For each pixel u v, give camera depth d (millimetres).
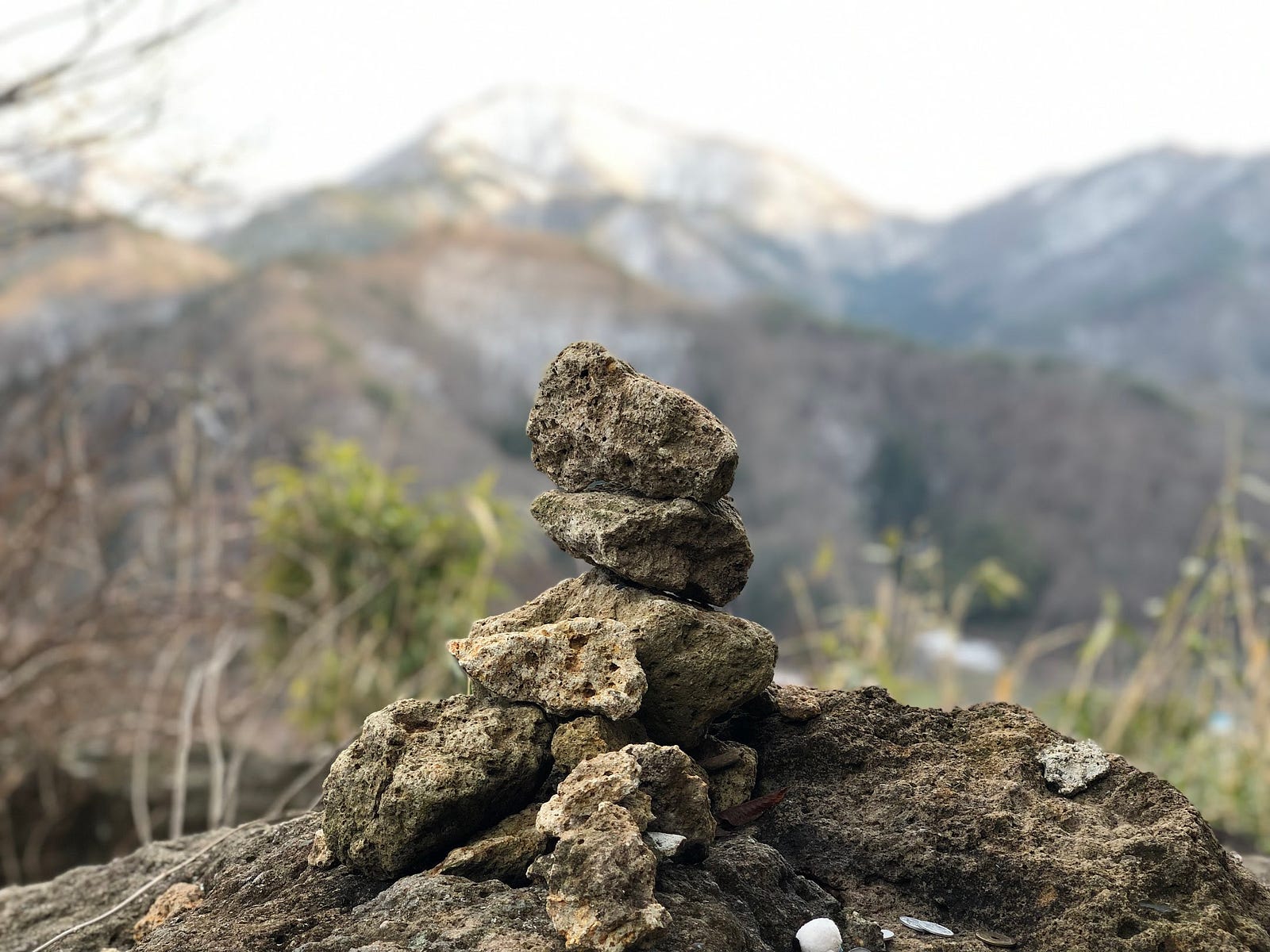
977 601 16188
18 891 2203
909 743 1952
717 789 1807
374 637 6625
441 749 1595
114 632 4941
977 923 1632
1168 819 1706
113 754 5277
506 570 7637
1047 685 8211
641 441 1726
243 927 1540
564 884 1343
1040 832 1700
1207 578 5777
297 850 1851
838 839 1760
